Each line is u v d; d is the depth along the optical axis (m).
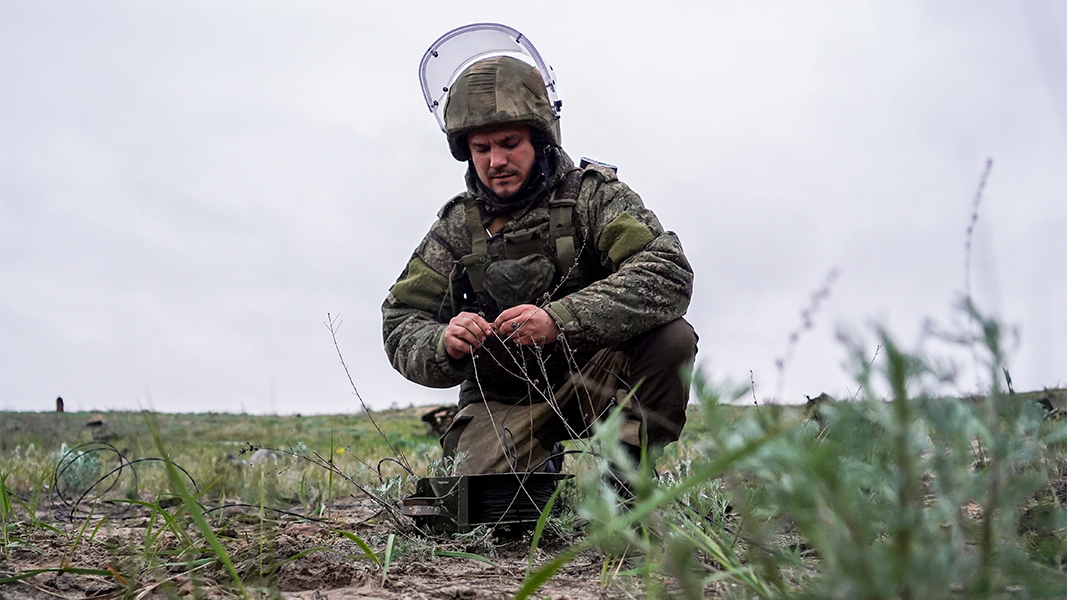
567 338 3.04
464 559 2.38
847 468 0.88
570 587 1.88
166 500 4.21
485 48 3.53
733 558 1.35
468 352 3.24
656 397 3.08
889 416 0.83
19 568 2.25
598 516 0.97
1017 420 0.92
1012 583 1.00
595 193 3.38
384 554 2.34
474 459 3.27
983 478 0.94
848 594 0.85
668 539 1.22
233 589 1.88
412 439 12.60
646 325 3.07
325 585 2.03
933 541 0.92
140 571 2.08
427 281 3.56
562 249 3.33
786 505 0.89
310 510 4.18
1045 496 1.78
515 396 3.42
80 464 5.33
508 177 3.37
